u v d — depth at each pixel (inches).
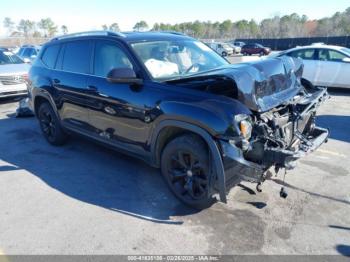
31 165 179.6
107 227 120.3
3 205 137.7
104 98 149.7
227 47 1422.2
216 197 122.0
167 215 127.5
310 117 149.7
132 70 132.3
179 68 148.3
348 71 374.0
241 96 112.3
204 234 115.0
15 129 253.9
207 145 118.9
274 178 154.8
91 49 163.5
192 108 116.1
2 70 345.7
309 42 1633.9
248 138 111.0
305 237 112.0
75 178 161.9
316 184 149.6
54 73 187.8
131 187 151.3
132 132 142.3
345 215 124.7
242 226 119.0
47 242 112.5
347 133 226.2
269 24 3176.7
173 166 134.0
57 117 194.7
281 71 135.6
